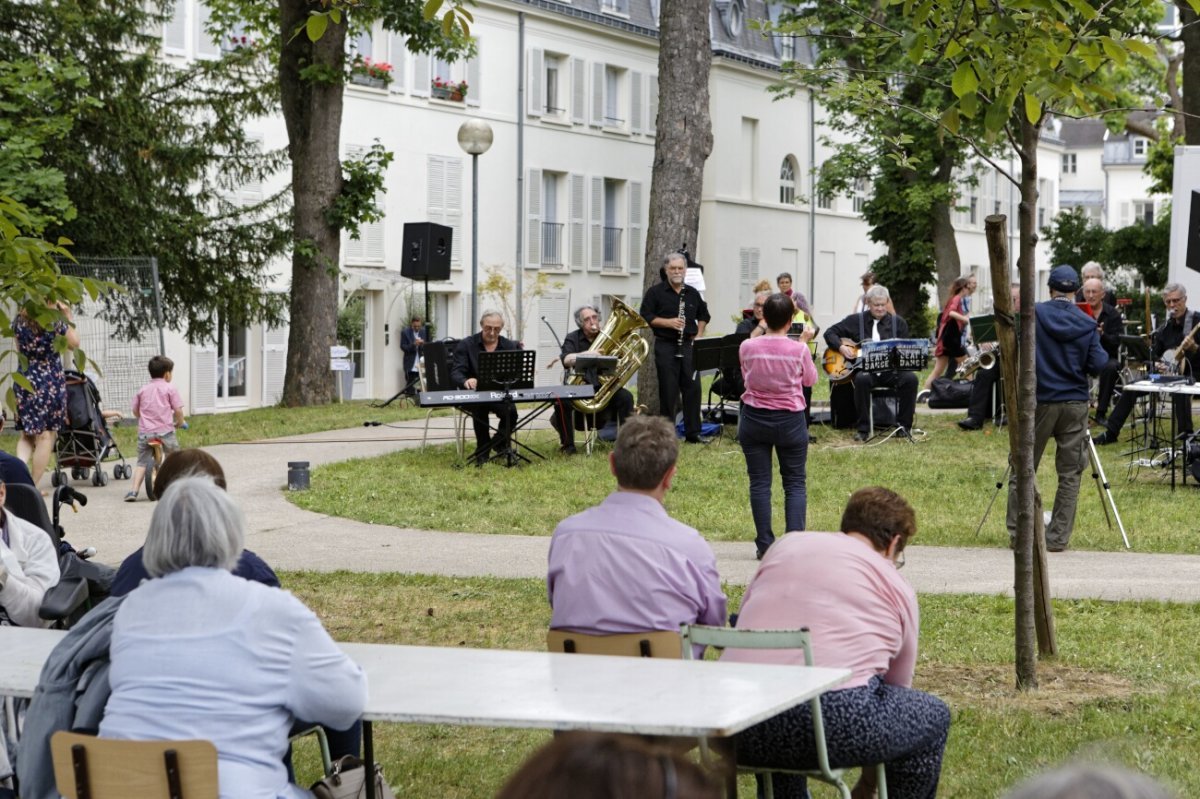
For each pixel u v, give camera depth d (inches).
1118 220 3659.0
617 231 1678.2
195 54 1219.2
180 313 993.5
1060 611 353.4
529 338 1529.3
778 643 176.4
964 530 477.1
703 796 63.5
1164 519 491.2
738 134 1796.3
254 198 1253.7
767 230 1860.2
